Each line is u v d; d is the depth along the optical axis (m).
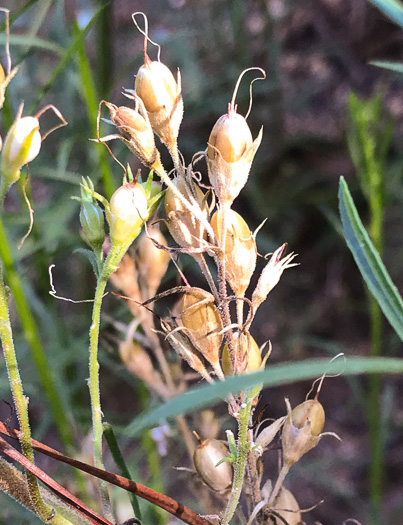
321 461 0.35
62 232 0.28
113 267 0.14
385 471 0.40
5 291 0.14
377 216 0.24
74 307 0.42
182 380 0.19
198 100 0.36
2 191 0.14
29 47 0.22
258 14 0.57
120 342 0.18
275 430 0.15
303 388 0.45
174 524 0.22
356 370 0.13
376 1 0.16
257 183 0.50
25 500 0.15
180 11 0.52
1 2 0.39
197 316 0.15
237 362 0.15
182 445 0.22
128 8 0.53
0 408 0.41
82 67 0.21
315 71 0.59
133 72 0.36
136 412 0.39
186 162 0.43
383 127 0.49
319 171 0.52
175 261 0.15
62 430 0.22
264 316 0.49
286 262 0.15
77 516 0.15
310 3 0.58
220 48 0.50
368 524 0.37
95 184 0.26
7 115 0.22
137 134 0.14
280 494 0.16
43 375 0.21
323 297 0.50
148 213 0.14
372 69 0.58
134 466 0.26
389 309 0.15
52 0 0.25
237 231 0.15
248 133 0.14
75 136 0.26
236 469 0.14
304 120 0.57
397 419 0.41
